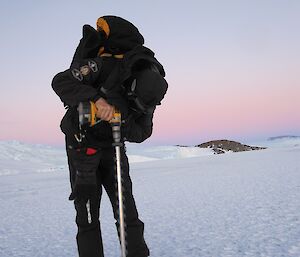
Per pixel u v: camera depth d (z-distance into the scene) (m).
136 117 1.73
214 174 9.41
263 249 2.44
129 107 1.66
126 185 1.79
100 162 1.78
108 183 1.82
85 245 1.82
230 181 7.34
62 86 1.57
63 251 2.76
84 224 1.82
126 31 1.69
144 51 1.63
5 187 9.60
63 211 5.00
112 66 1.66
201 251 2.49
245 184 6.60
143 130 1.82
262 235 2.80
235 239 2.74
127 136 1.75
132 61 1.58
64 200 6.32
